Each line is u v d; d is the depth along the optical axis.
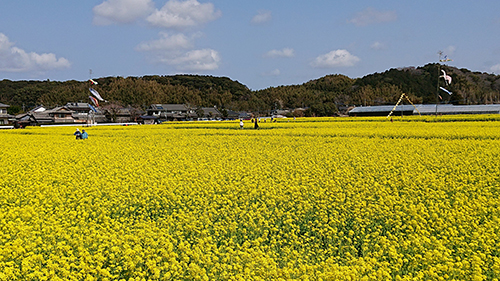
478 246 8.62
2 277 7.12
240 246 9.29
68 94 146.62
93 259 8.22
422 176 15.36
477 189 13.59
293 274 7.64
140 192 13.92
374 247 8.83
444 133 31.12
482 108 80.50
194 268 7.39
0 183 15.87
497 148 22.95
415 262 7.88
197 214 11.21
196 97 167.38
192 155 23.52
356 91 188.38
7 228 10.02
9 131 56.91
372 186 14.16
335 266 7.48
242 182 15.28
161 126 59.44
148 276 7.75
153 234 9.22
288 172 17.20
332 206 12.08
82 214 11.61
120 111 118.81
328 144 27.59
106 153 25.36
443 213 10.66
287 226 10.16
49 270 7.89
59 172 18.41
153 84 183.12
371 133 33.38
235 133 41.47
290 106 171.12
